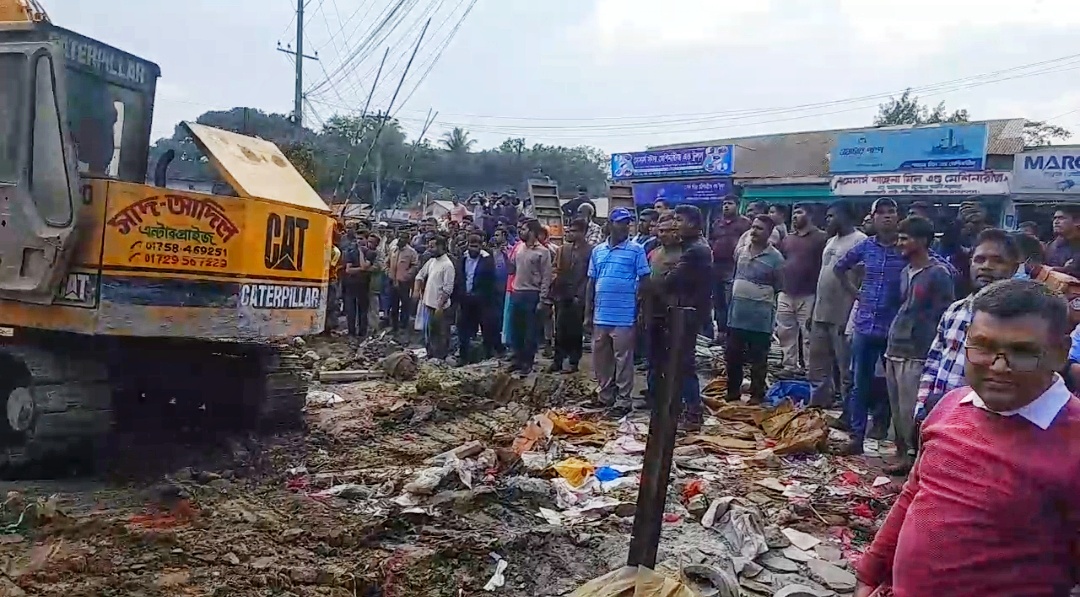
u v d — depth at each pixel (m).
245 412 8.16
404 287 16.02
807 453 7.76
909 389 6.88
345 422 8.92
